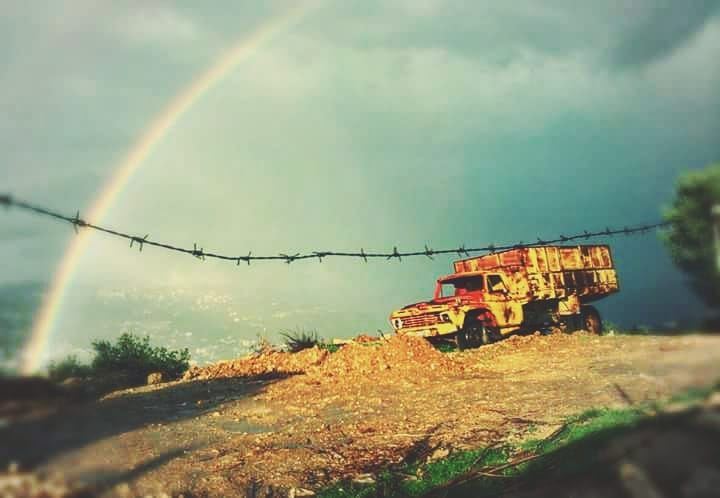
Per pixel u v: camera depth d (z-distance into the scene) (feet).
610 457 3.00
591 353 40.52
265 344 63.82
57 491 3.91
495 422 25.63
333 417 31.35
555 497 3.15
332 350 59.62
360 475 20.77
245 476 20.85
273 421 31.27
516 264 60.90
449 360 45.50
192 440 26.30
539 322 62.85
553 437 19.13
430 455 22.08
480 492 14.49
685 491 2.62
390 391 37.93
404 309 60.29
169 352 57.00
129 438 22.72
